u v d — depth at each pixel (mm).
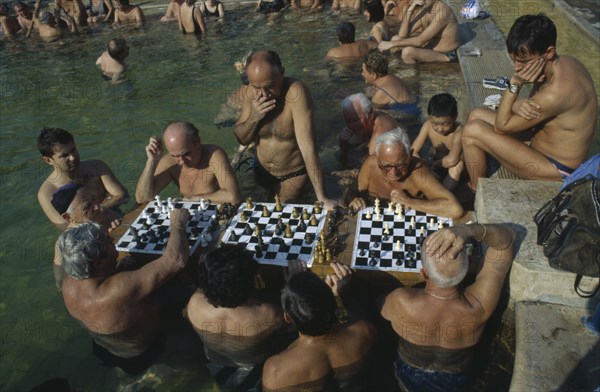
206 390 3188
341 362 3057
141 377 3309
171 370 3348
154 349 3506
